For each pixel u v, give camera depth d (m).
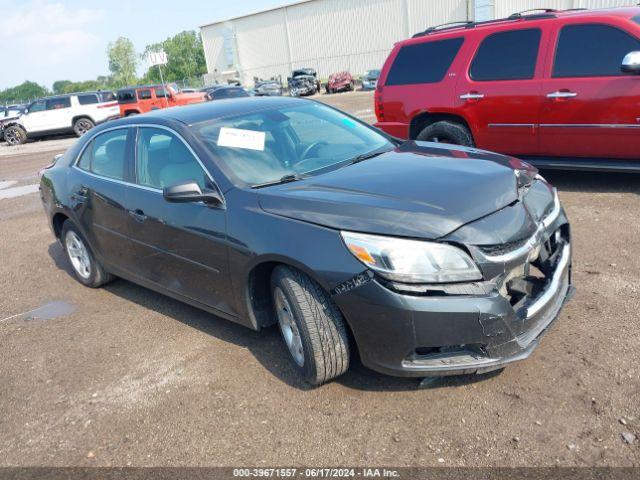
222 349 4.04
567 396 3.06
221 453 3.00
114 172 4.67
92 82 122.94
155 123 4.36
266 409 3.30
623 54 5.89
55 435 3.34
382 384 3.37
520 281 3.08
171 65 100.44
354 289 2.95
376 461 2.79
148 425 3.31
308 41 53.34
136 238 4.41
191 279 4.02
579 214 5.90
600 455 2.64
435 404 3.14
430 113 7.46
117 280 5.74
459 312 2.83
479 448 2.79
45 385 3.90
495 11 39.78
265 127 4.21
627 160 6.10
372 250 2.90
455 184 3.27
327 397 3.32
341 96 33.97
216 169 3.76
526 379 3.24
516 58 6.62
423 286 2.84
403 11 45.47
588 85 6.06
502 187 3.29
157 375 3.83
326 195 3.29
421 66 7.45
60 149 20.53
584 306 3.96
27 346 4.53
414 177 3.43
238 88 27.02
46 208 5.69
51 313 5.13
